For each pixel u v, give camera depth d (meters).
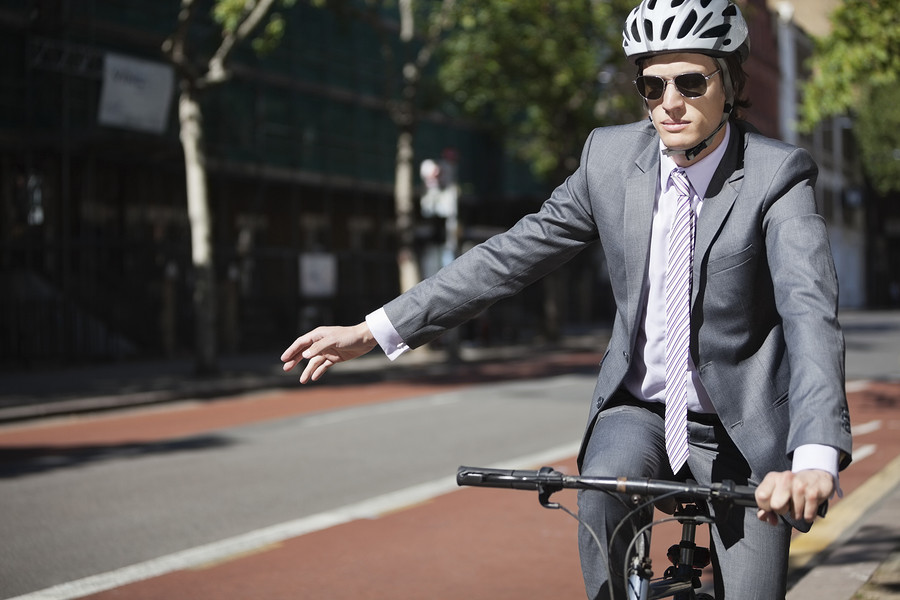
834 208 70.38
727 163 2.64
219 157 28.05
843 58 12.56
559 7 27.81
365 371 21.89
